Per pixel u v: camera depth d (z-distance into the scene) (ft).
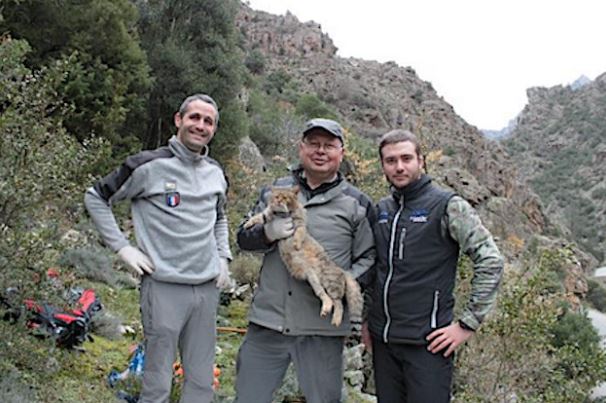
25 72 13.16
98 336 17.79
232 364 18.60
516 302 17.43
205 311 10.69
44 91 13.26
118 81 46.16
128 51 47.96
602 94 429.79
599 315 106.32
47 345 13.73
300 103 144.25
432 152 31.60
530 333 17.52
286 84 178.70
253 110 101.40
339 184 10.59
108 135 43.78
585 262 168.55
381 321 10.08
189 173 10.66
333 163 10.34
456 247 9.94
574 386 18.03
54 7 42.60
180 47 61.46
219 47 64.69
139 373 14.58
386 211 10.39
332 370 10.36
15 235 12.03
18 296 12.52
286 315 10.16
